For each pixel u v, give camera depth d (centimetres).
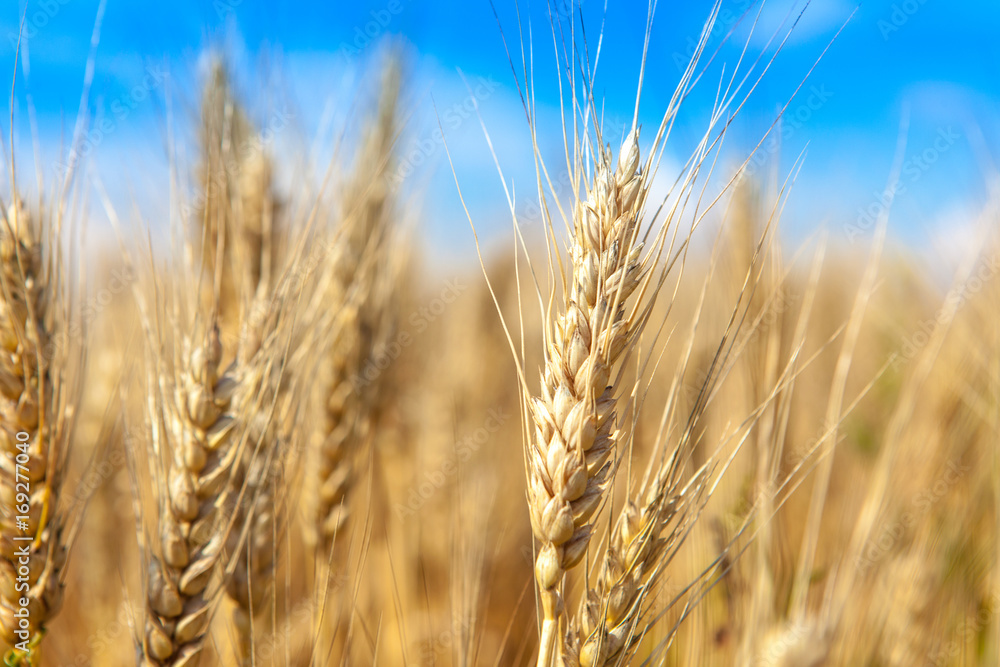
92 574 31
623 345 20
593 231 19
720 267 29
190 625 22
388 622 33
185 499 22
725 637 28
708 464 21
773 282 27
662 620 29
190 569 22
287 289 25
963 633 32
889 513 31
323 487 31
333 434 31
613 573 20
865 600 30
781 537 29
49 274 23
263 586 25
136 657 22
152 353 23
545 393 20
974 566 33
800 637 24
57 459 23
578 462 19
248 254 28
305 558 32
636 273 19
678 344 33
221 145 27
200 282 24
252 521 25
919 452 33
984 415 34
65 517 24
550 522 19
